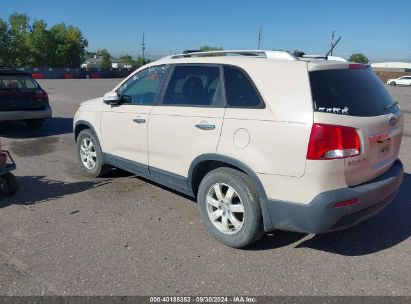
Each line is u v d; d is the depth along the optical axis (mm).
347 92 3736
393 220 4793
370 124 3682
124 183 6125
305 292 3357
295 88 3613
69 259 3854
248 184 3887
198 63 4516
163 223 4691
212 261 3840
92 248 4074
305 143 3459
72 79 57469
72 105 17953
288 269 3709
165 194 5648
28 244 4148
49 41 91188
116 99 5426
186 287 3422
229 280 3527
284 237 4332
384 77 66438
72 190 5816
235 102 4016
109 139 5738
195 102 4414
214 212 4234
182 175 4566
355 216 3635
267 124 3682
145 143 5031
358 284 3471
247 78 3969
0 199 5453
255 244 4176
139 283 3473
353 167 3562
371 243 4219
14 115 10047
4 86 9992
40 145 9125
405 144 9359
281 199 3666
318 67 3662
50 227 4559
